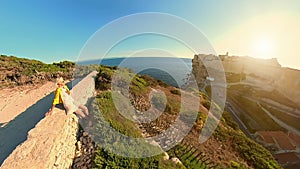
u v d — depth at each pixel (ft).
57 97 24.98
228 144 38.42
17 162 16.84
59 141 19.92
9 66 59.41
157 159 23.76
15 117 31.89
